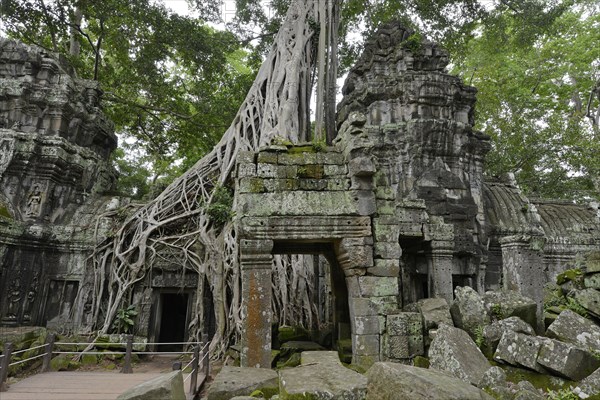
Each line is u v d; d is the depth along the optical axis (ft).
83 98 49.37
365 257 20.33
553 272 48.57
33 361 27.02
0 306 36.09
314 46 49.88
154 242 39.17
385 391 12.81
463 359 16.51
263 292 19.62
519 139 67.15
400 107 44.80
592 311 19.51
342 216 20.59
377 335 19.75
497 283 44.83
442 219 39.09
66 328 38.09
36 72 45.24
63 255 40.81
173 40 57.72
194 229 39.73
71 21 58.44
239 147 42.04
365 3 58.18
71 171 44.70
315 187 21.17
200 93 63.31
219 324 31.83
